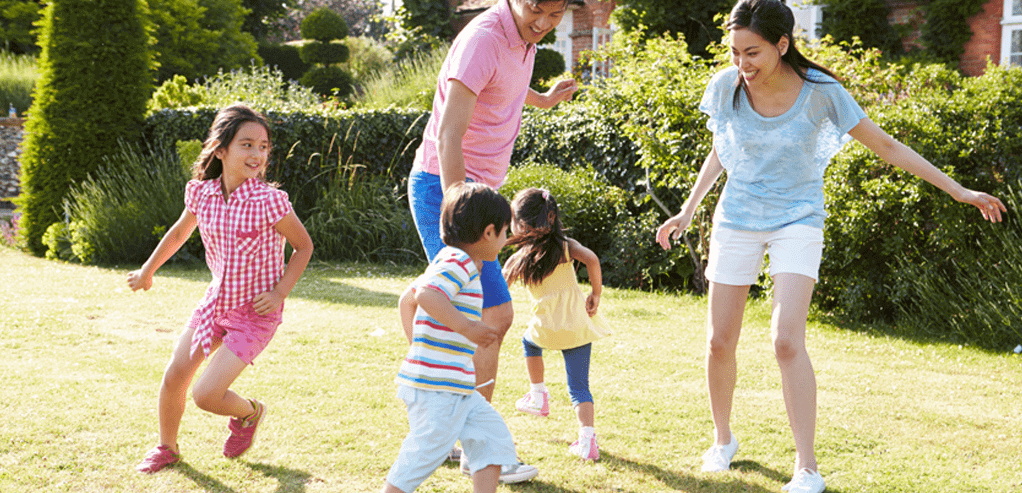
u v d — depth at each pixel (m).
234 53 23.56
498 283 2.79
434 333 2.42
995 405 4.08
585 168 8.86
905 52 12.54
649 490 2.90
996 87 5.98
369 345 5.05
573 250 3.39
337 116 10.54
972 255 5.97
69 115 9.59
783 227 2.94
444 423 2.38
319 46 23.19
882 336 5.85
